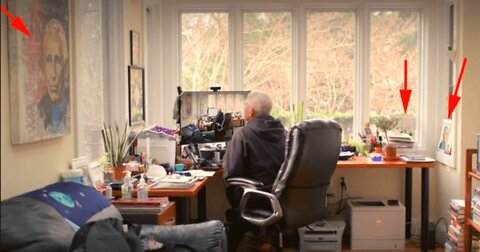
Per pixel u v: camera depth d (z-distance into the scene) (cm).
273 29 483
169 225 279
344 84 482
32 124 242
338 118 484
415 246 446
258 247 447
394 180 479
